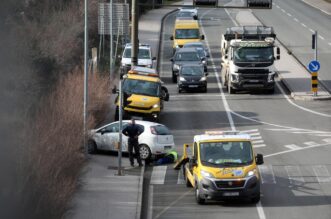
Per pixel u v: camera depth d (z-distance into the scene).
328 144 76.12
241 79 106.25
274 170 65.25
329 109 96.81
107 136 70.81
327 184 60.34
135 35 94.25
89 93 76.31
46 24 94.00
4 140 43.62
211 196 52.91
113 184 58.44
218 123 87.69
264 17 199.00
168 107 98.06
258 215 51.19
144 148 68.81
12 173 41.06
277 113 93.88
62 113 59.97
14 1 73.62
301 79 117.81
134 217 49.06
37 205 41.19
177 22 147.50
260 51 106.50
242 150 54.91
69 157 50.72
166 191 58.59
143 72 88.81
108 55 134.25
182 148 74.94
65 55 92.94
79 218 48.28
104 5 117.25
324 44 155.38
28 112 58.97
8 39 67.44
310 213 51.66
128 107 85.19
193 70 109.75
